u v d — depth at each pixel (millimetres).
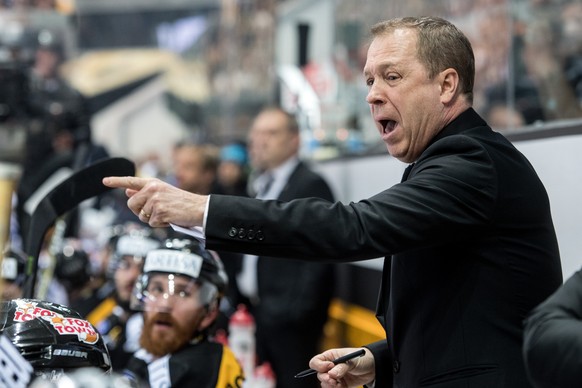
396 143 5789
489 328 5406
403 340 5715
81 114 14844
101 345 4938
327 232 5191
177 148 16641
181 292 7109
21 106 14438
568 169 7238
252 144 13422
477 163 5379
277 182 13008
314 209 5238
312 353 12352
